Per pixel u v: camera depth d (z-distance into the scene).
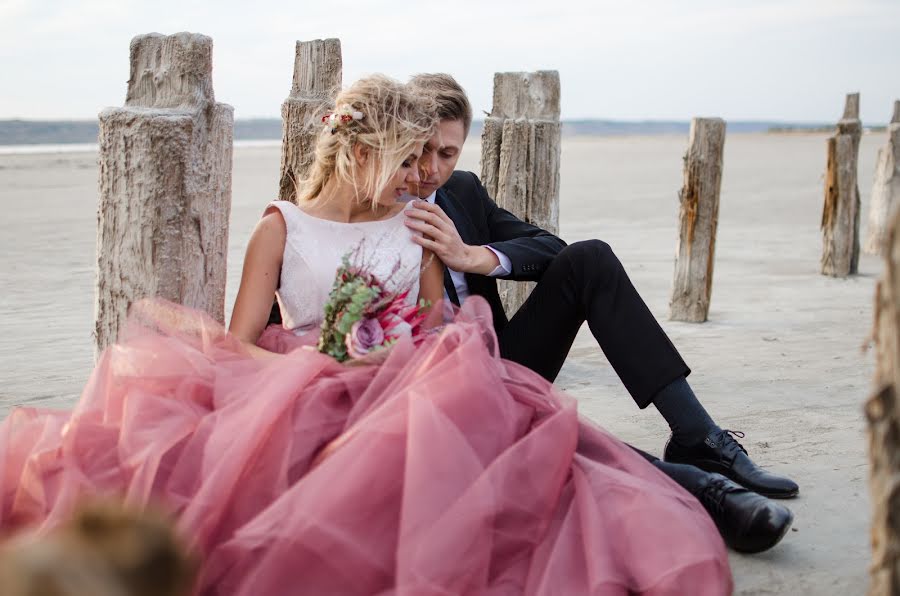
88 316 6.77
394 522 2.11
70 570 0.74
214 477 2.11
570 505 2.37
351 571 2.03
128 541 0.78
